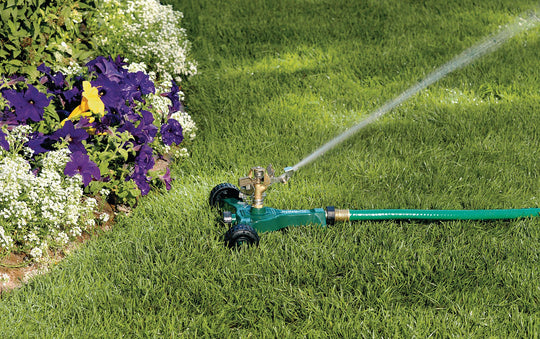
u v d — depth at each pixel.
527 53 3.93
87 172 2.81
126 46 3.52
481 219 2.86
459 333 2.52
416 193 3.00
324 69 3.85
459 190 3.03
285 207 2.93
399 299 2.62
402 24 4.48
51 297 2.58
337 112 3.50
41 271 2.67
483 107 3.49
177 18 3.98
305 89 3.68
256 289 2.63
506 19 4.50
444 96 3.59
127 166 2.95
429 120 3.43
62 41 3.20
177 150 3.20
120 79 3.02
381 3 4.87
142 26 3.66
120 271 2.66
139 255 2.73
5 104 2.79
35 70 3.00
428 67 3.82
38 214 2.73
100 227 2.86
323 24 4.52
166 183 3.00
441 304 2.61
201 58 3.96
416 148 3.25
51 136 2.81
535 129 3.33
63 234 2.71
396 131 3.35
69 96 2.90
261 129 3.34
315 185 3.02
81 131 2.82
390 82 3.74
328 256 2.72
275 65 3.92
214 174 3.09
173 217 2.86
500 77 3.70
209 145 3.24
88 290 2.61
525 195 2.99
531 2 4.86
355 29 4.44
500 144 3.24
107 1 3.60
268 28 4.45
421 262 2.70
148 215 2.90
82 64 3.29
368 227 2.84
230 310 2.59
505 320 2.55
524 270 2.68
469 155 3.19
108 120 2.91
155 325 2.54
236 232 2.72
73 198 2.76
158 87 3.36
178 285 2.64
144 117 2.99
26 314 2.54
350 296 2.62
